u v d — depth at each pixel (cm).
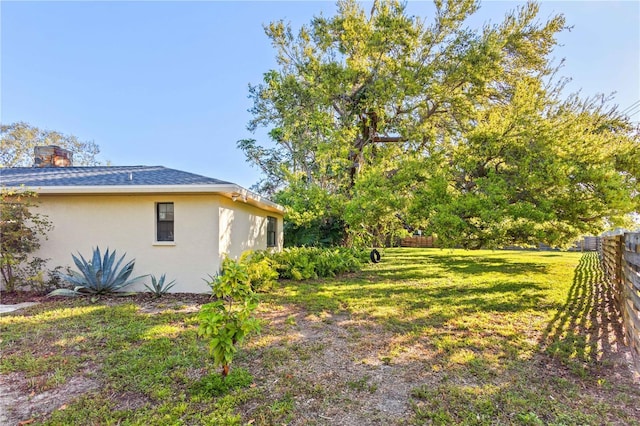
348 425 260
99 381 325
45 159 1064
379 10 1528
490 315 566
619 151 793
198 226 750
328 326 504
